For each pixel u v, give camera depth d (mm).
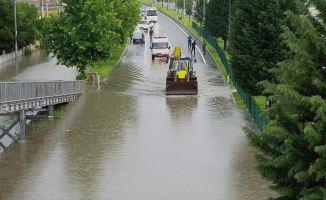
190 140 40000
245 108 50844
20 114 40188
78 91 56062
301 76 21234
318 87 20547
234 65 46844
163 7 156750
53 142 39750
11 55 85688
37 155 36656
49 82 45656
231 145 38594
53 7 125750
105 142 39594
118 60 79188
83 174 32812
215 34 84938
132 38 96750
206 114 48594
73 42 60250
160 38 82000
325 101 19672
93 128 43656
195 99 55500
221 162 34969
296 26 21250
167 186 30906
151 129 43281
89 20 60125
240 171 33219
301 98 20250
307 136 19781
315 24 21953
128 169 33719
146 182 31500
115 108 51125
